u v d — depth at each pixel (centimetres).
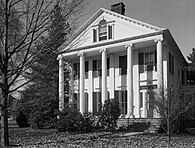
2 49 1100
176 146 1208
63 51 1157
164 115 1338
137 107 2373
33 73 1132
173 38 2311
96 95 2678
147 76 2369
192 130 1980
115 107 1975
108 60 2616
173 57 2572
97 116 2152
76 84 2847
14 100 1241
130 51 2295
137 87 2402
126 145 1242
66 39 1127
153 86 2322
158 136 1625
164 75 2242
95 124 2177
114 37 2431
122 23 2403
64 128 2050
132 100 2258
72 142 1389
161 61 2131
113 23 2450
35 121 2498
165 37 2202
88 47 2534
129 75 2267
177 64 2820
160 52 2139
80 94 2603
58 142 1405
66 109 2134
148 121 1980
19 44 1093
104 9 2500
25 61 1081
